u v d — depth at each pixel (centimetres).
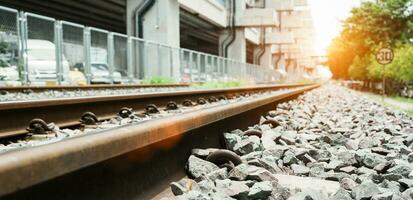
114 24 4516
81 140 198
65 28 1864
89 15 3816
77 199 204
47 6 3309
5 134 508
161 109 954
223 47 4894
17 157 153
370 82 4806
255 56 6806
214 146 465
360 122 851
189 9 3578
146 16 3127
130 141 243
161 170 311
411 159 437
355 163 426
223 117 484
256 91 2205
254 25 4800
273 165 386
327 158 443
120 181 246
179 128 333
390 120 899
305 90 2425
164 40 3092
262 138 500
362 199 286
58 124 624
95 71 2073
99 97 736
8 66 1523
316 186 329
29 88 1303
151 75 2688
